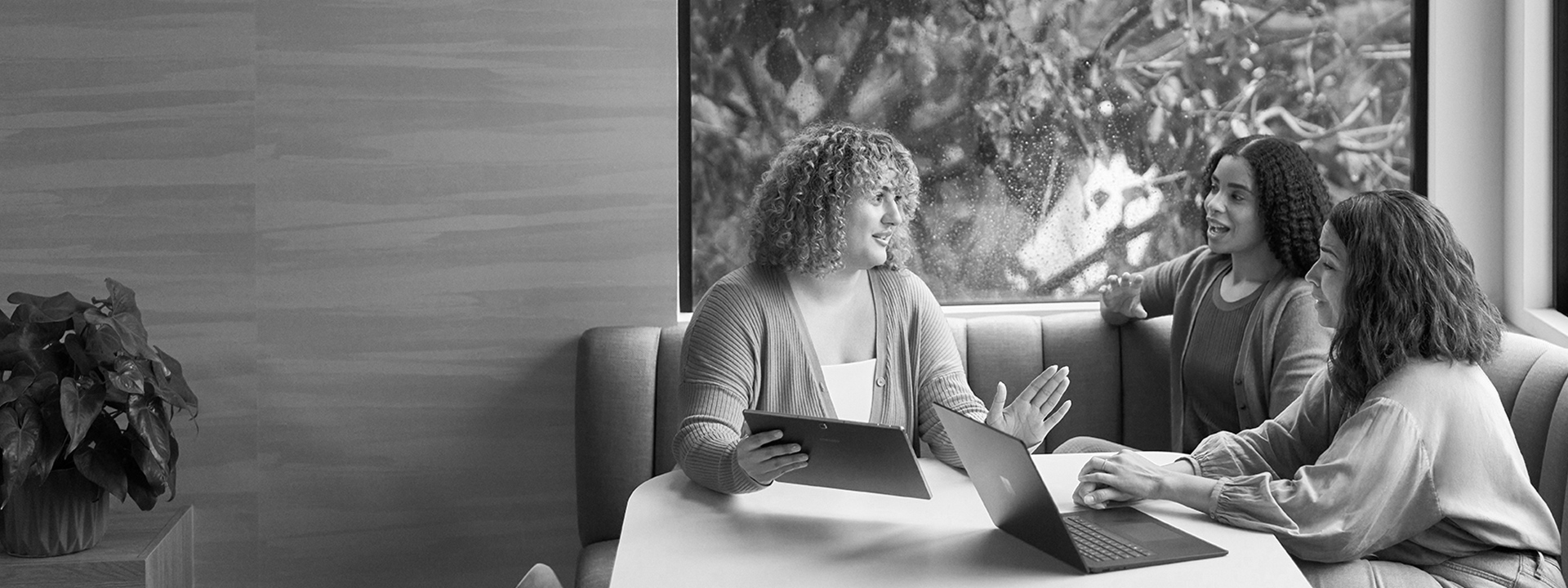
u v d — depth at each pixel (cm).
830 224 212
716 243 312
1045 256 319
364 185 296
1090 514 177
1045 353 292
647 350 285
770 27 309
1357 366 192
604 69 297
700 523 174
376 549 305
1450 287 190
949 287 319
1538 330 286
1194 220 320
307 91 293
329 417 300
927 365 225
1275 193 246
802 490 191
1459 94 309
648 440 279
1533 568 185
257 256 295
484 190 298
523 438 304
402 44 294
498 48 296
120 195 292
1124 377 290
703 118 310
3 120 288
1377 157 317
